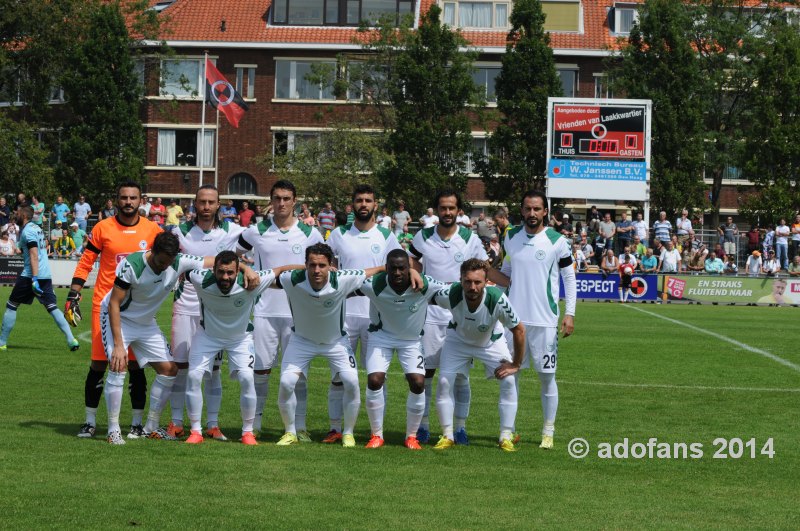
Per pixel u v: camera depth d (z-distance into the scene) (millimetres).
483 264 12234
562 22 66688
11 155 56000
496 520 9180
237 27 66375
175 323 13289
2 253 44219
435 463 11672
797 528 9234
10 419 13648
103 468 10719
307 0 66062
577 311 36312
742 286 42594
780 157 56875
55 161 65438
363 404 16141
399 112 55969
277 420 14641
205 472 10719
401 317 12578
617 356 22578
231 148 66062
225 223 14000
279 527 8719
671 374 19844
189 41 65312
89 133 58719
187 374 13305
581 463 11977
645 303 42031
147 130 65312
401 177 54562
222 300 12281
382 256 13922
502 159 56000
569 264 13258
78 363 19266
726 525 9258
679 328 30031
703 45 63312
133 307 12359
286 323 13594
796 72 57812
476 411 15578
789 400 16922
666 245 47000
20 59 64688
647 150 48594
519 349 12531
